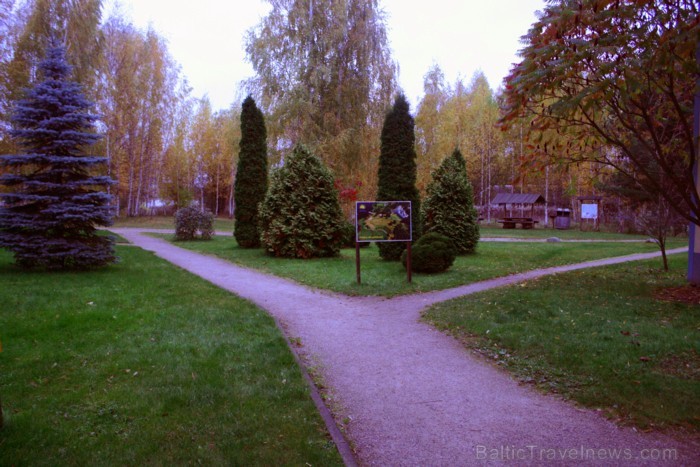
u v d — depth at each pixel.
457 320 6.84
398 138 14.22
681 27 5.96
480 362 5.23
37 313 6.71
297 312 7.73
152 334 5.88
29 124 11.12
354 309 7.98
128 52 33.72
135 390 4.06
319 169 15.52
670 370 4.56
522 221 37.28
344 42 22.98
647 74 6.50
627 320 6.42
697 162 8.70
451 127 38.41
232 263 14.28
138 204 38.25
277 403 3.85
